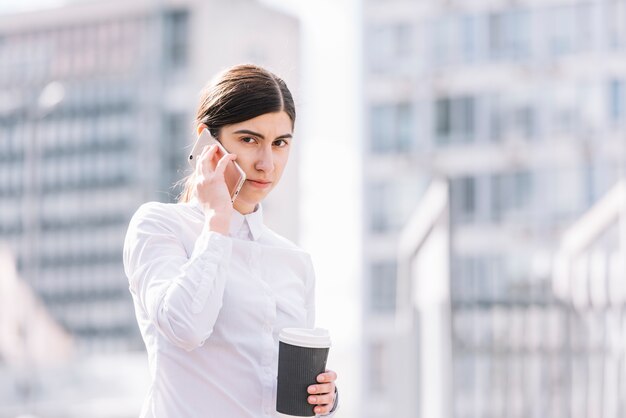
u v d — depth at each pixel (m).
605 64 31.00
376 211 31.98
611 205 4.18
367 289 30.09
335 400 2.05
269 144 1.99
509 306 4.36
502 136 31.73
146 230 1.96
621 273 4.17
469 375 4.36
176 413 1.93
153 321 1.85
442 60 31.98
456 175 31.94
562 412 4.26
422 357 4.37
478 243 30.88
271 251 2.07
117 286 31.27
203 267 1.84
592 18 30.91
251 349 1.96
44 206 29.72
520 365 4.32
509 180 31.34
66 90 31.27
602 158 30.64
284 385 1.94
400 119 32.22
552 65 31.30
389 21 32.41
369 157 31.41
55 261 30.55
